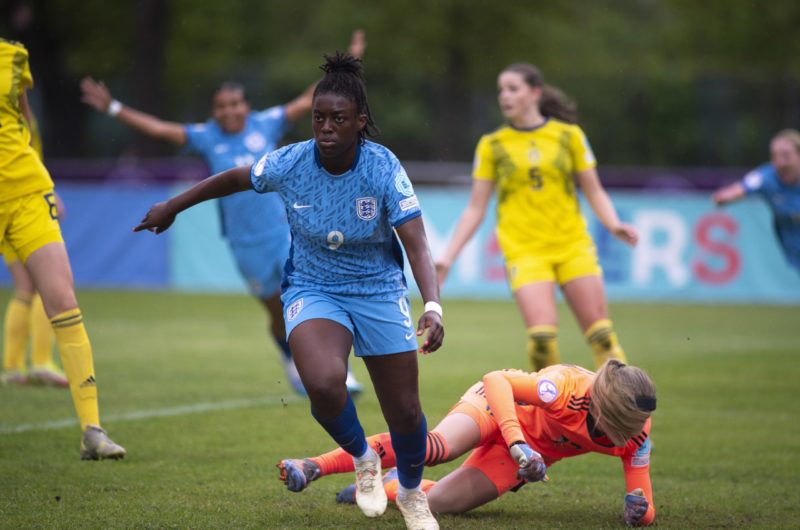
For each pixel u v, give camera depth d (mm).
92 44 98500
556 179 24047
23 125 19453
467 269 59312
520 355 37188
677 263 59125
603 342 23531
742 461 21297
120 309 50469
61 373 29969
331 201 14734
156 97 79188
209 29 102750
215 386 29531
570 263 23953
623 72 87500
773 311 54406
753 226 59094
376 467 15500
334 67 14477
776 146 34312
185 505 16719
